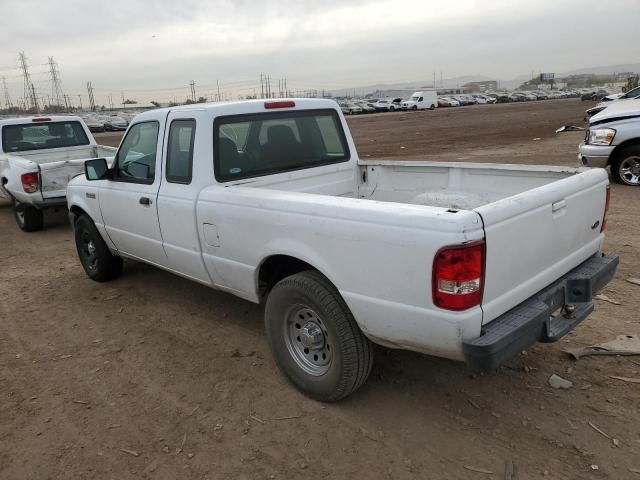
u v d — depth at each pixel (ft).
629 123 31.65
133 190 16.20
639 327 14.47
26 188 27.81
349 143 17.76
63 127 34.91
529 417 11.02
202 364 13.99
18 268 23.49
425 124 122.01
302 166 16.14
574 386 11.96
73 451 10.78
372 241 9.73
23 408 12.37
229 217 12.73
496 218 9.11
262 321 16.49
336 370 11.20
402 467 9.85
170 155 14.74
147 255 16.94
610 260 12.45
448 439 10.52
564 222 11.01
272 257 12.26
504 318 9.75
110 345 15.37
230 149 14.29
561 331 10.67
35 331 16.60
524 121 112.57
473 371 12.83
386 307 9.83
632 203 28.12
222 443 10.79
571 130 78.02
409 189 16.94
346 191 17.67
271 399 12.20
